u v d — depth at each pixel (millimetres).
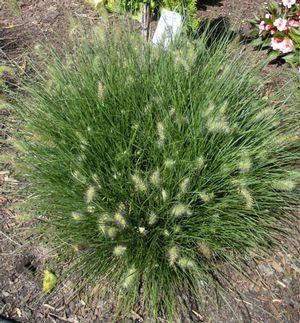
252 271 629
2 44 1050
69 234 621
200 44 781
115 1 1027
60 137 690
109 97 693
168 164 594
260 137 677
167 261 602
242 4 1201
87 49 769
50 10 1165
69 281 615
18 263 638
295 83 889
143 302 594
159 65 729
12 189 727
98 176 639
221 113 626
